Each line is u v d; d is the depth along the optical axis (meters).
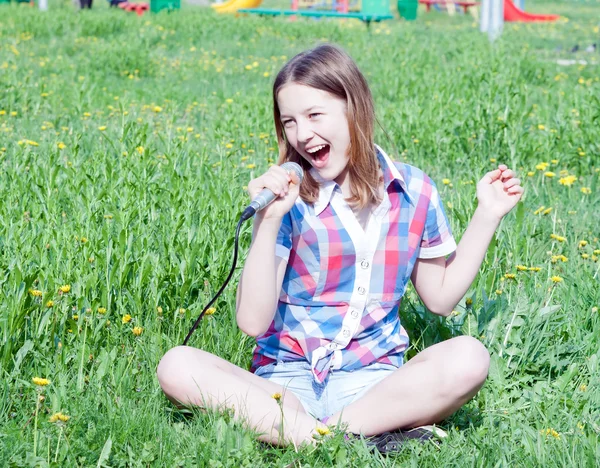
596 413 2.88
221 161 5.32
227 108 7.48
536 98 8.66
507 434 2.74
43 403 2.76
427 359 2.64
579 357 3.28
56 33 14.05
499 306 3.36
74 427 2.57
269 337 2.88
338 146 2.71
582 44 15.48
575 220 4.61
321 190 2.78
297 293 2.83
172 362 2.69
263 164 5.86
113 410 2.69
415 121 6.73
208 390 2.66
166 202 4.55
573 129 6.67
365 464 2.48
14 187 4.63
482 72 8.88
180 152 5.46
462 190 5.00
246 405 2.63
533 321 3.30
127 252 3.55
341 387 2.78
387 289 2.83
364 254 2.78
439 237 2.91
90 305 3.29
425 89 8.74
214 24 15.23
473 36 14.34
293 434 2.60
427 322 3.36
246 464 2.47
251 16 18.00
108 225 3.99
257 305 2.64
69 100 8.11
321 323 2.81
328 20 18.58
